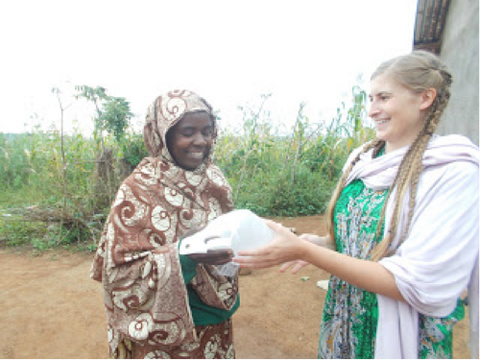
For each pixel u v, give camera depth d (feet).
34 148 25.86
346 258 3.74
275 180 22.36
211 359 5.22
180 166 5.19
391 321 3.81
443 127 14.05
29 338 9.21
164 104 4.97
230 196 5.66
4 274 13.37
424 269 3.36
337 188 4.78
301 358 8.31
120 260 4.42
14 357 8.45
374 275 3.59
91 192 17.93
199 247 4.11
